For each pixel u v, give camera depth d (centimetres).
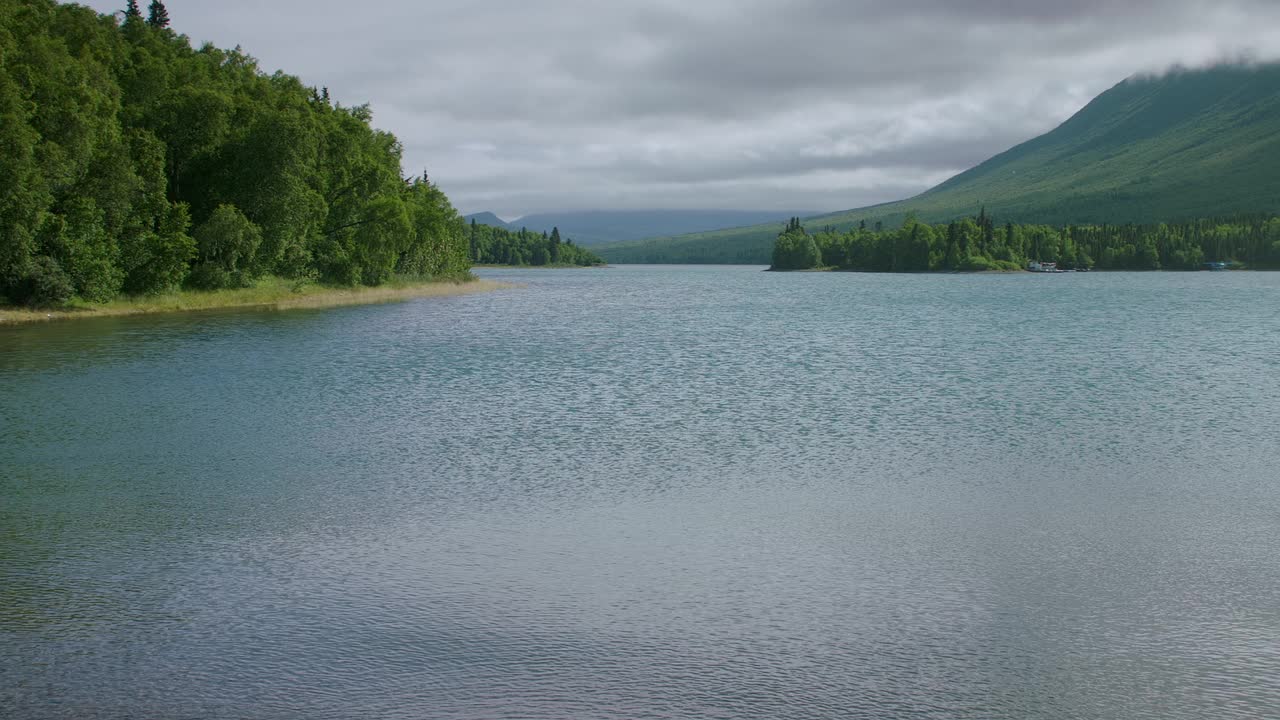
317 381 3734
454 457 2317
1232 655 1166
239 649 1183
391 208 10950
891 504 1883
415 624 1264
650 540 1644
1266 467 2212
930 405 3156
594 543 1627
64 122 6656
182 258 7888
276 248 9331
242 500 1900
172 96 8575
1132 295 12794
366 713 1021
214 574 1459
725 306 10081
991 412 3009
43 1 8281
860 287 16662
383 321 7219
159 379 3747
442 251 14325
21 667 1130
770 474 2139
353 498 1922
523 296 12481
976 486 2028
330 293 9950
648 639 1216
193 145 8688
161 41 10800
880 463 2258
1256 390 3503
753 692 1066
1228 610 1314
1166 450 2411
